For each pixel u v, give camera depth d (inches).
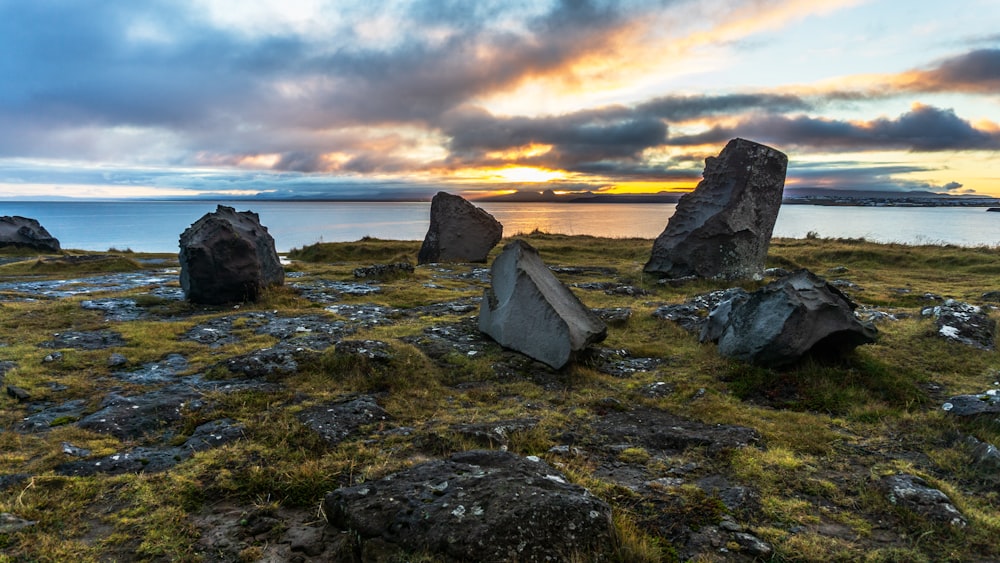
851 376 269.0
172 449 198.8
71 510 158.4
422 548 127.7
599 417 240.7
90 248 1393.9
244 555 139.9
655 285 584.7
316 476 174.7
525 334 313.6
